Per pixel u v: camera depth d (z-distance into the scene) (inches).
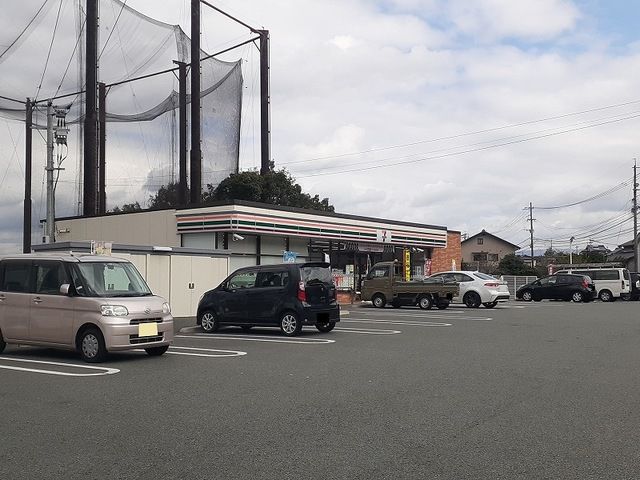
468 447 238.5
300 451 233.6
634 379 378.0
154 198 1338.6
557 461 222.1
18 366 432.1
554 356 475.2
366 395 330.6
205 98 1322.6
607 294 1501.0
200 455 229.3
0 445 243.1
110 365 434.3
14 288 492.1
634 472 210.5
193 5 1224.2
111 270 487.2
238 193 1562.5
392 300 1089.4
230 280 668.7
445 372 401.4
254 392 339.0
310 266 644.1
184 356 477.1
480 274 1136.8
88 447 239.9
